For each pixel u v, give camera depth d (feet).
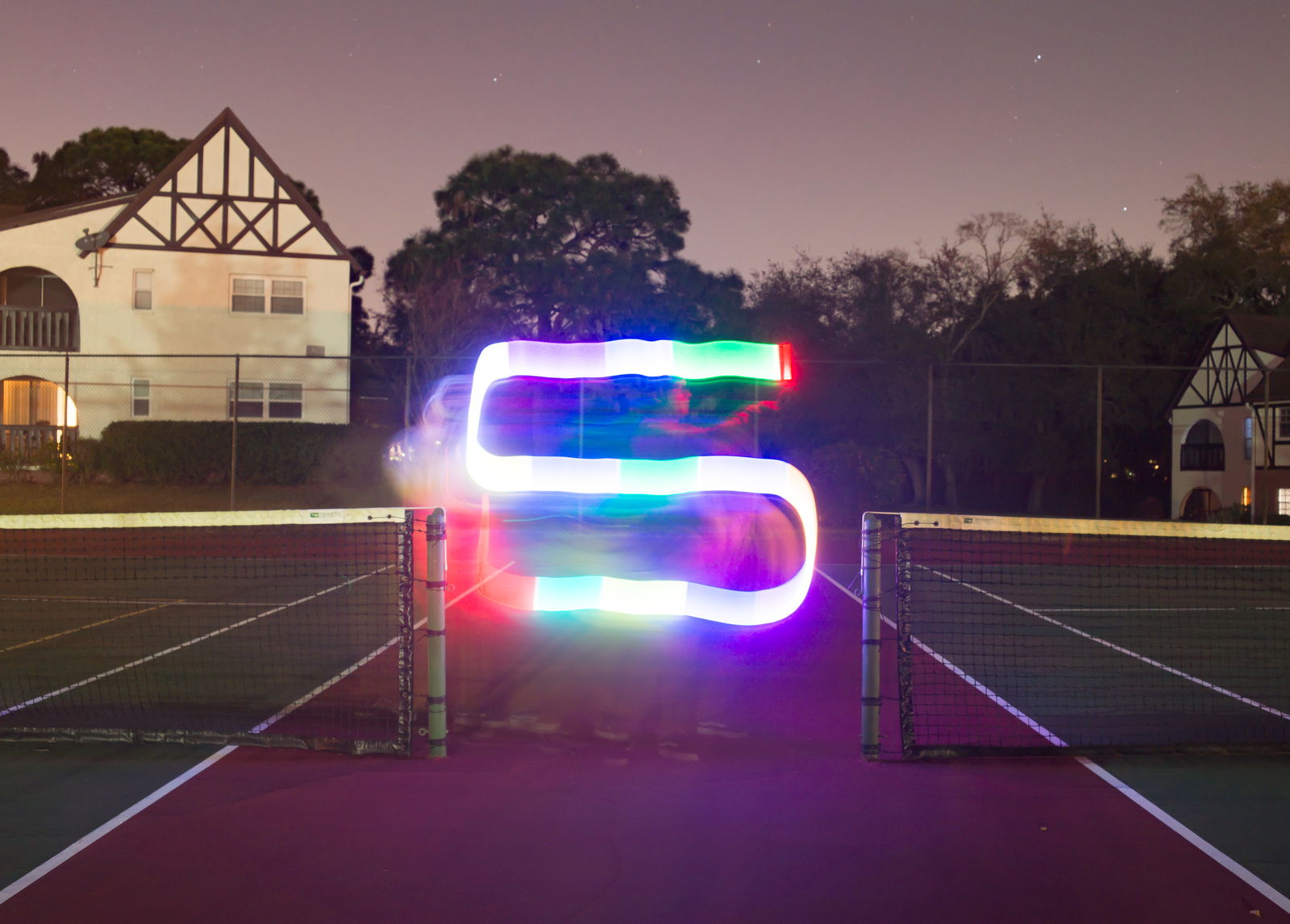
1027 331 144.77
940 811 18.61
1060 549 71.77
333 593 47.96
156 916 14.28
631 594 31.50
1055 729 24.84
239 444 94.79
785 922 14.20
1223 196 179.32
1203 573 61.67
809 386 116.47
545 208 136.26
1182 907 14.79
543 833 17.37
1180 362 150.71
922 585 54.39
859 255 133.28
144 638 36.06
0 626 38.68
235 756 21.61
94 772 20.52
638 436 86.58
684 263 138.00
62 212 102.22
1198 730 24.81
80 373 101.09
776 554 64.39
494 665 31.81
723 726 24.68
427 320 112.16
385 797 19.16
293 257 104.83
